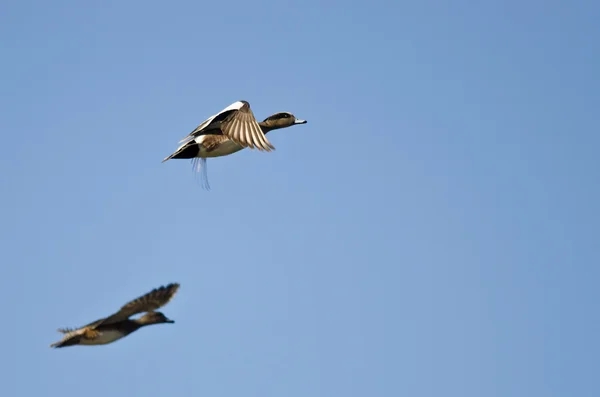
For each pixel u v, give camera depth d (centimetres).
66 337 1497
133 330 1525
